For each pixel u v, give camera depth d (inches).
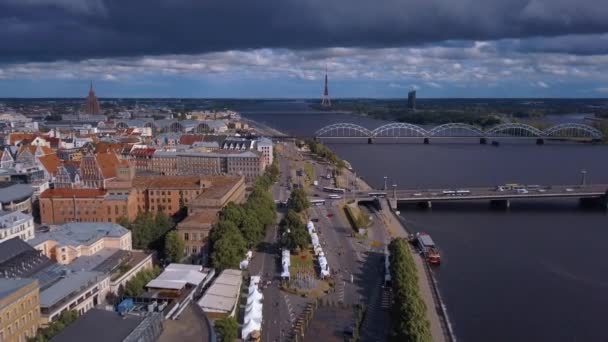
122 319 5187.0
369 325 7106.3
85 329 4965.6
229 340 6156.5
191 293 7175.2
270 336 6791.3
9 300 5698.8
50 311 6363.2
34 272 7140.8
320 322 7155.5
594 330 7524.6
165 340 5123.0
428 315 7647.6
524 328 7519.7
